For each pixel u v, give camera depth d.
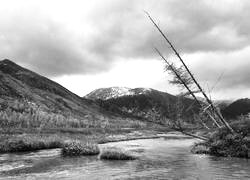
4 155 35.06
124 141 68.19
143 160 29.02
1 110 148.88
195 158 28.89
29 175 21.47
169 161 27.78
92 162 27.83
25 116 134.25
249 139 28.22
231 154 28.45
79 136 77.19
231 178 18.78
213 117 28.06
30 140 45.22
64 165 26.09
